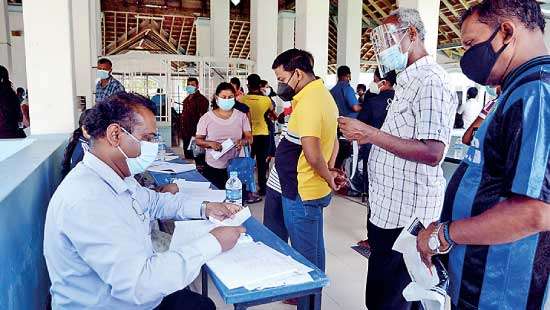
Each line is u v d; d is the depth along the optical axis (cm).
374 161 182
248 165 364
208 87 898
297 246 225
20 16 1031
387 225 177
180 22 1433
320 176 209
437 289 117
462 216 109
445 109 158
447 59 1334
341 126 164
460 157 316
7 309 132
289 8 1155
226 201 204
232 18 1288
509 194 94
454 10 1026
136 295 114
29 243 166
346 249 342
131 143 126
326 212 449
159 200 180
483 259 105
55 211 116
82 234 112
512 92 97
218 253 135
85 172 122
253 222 186
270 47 859
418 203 169
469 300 109
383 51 169
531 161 88
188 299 158
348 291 269
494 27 101
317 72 649
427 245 112
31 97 307
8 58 877
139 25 1475
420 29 166
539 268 98
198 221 174
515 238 93
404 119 168
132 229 122
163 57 860
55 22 305
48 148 236
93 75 767
